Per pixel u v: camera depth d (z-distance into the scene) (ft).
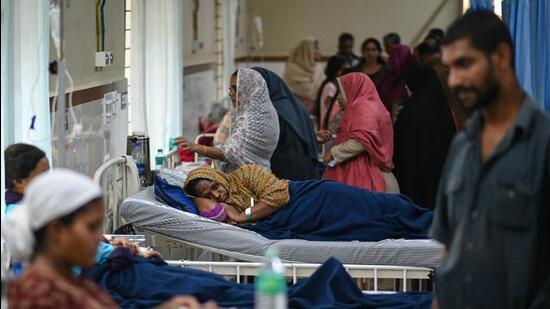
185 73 30.81
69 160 17.51
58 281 8.63
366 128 21.36
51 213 8.59
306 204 17.76
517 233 8.79
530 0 20.49
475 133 9.23
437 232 9.82
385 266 15.74
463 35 8.84
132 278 13.39
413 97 22.25
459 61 8.87
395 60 27.68
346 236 17.39
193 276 13.66
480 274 9.01
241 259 16.39
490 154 8.92
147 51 24.67
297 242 16.25
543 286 8.75
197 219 16.70
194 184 17.94
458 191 9.23
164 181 18.08
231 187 18.21
